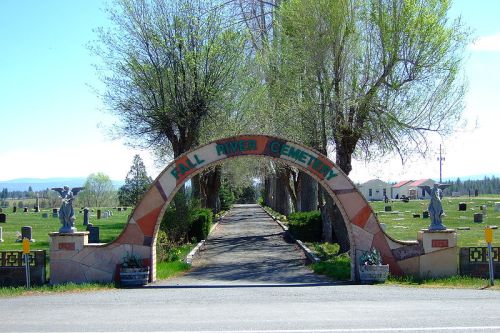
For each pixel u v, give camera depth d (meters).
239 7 30.80
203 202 44.91
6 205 124.94
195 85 27.53
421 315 10.34
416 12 21.05
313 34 22.84
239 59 28.52
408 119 22.03
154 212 16.97
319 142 24.06
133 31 27.17
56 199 113.12
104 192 112.56
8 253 16.59
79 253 16.72
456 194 147.25
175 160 17.02
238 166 46.25
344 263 20.92
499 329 9.07
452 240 16.89
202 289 15.28
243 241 33.97
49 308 11.79
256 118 30.39
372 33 22.20
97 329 9.48
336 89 22.94
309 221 31.23
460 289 14.37
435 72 21.53
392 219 53.50
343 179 17.06
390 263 17.03
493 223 45.41
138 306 12.02
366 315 10.45
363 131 22.44
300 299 12.91
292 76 24.39
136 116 27.80
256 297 13.40
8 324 9.96
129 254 16.80
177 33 27.23
